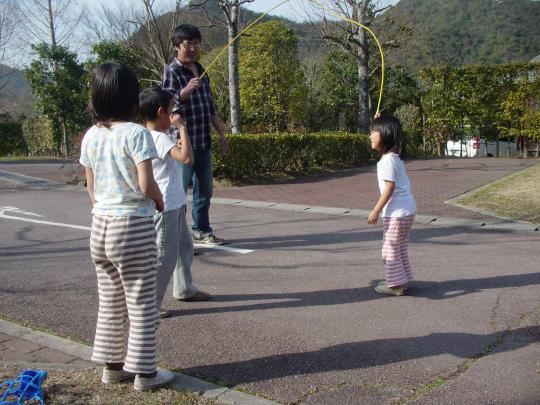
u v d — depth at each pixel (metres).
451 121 19.02
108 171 2.73
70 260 5.59
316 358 3.25
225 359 3.26
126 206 2.72
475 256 5.43
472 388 2.84
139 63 20.47
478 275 4.81
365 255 5.61
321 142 14.11
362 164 15.66
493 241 6.00
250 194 9.95
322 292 4.49
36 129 28.56
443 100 18.98
